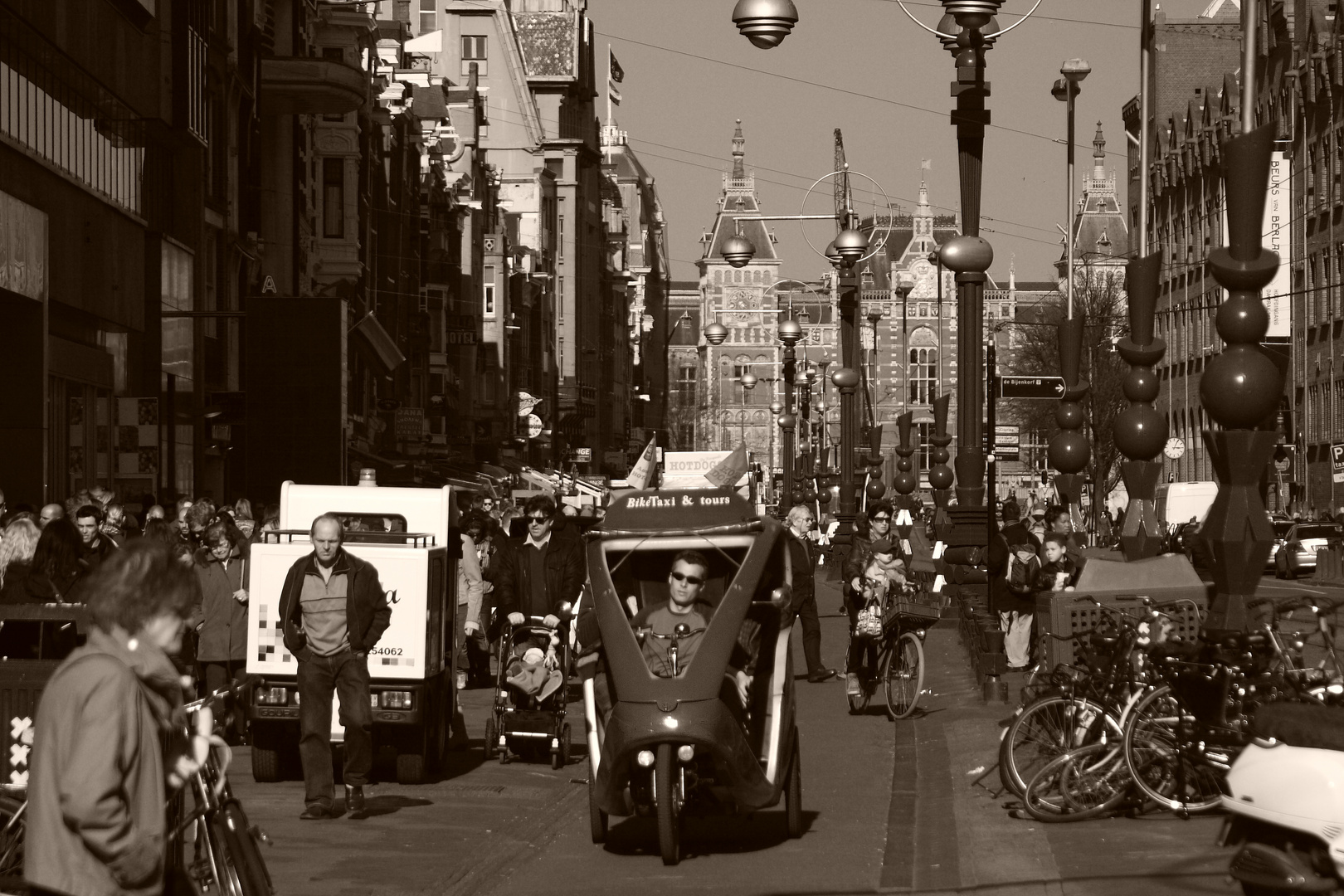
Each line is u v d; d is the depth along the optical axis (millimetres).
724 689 13648
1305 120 96500
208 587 20109
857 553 22453
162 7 43344
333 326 46781
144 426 36281
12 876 9547
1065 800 14211
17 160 30984
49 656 12352
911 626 21969
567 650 18922
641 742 12977
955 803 15391
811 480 93250
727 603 13398
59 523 16500
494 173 119312
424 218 88562
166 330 41719
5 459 31656
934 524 72688
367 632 15156
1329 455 90688
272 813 15344
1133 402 25844
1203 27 131625
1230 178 16906
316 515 20594
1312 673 13547
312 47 64625
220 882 8352
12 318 31625
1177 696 13992
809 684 26406
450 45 144750
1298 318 96812
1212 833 13367
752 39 25953
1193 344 121688
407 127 82938
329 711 15195
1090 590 17453
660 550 14672
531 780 17781
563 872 12867
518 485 97188
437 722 18203
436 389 88812
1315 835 9336
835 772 17766
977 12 25219
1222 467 16625
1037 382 40188
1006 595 27828
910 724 21203
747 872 12758
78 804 6250
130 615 6609
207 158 48812
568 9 160375
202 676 20234
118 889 6367
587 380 162125
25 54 31500
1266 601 14141
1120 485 108250
